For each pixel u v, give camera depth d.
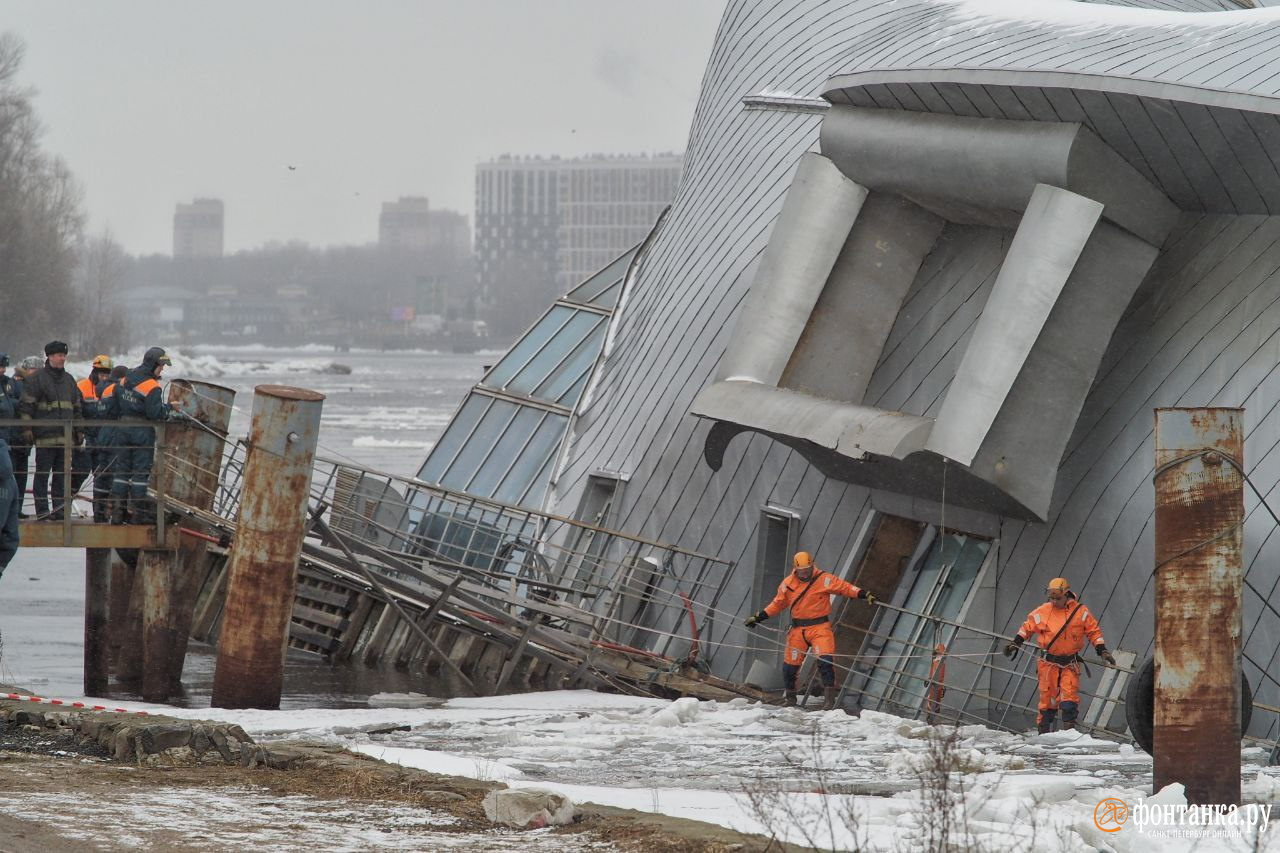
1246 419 49.28
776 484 70.69
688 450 78.62
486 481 94.94
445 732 46.09
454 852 24.36
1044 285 49.97
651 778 36.66
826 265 60.34
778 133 86.50
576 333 99.31
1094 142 49.66
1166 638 31.34
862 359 61.41
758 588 69.88
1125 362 53.97
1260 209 50.69
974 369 50.97
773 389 59.44
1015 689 54.94
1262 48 47.72
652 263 96.50
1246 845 25.64
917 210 61.28
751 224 83.44
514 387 98.81
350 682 70.44
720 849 24.50
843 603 63.28
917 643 60.19
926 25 68.00
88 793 29.11
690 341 83.06
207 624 87.00
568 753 41.72
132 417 62.41
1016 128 51.44
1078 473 54.25
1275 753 43.44
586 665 65.25
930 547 62.41
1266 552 47.28
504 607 72.19
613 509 82.56
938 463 53.59
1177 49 50.22
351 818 27.41
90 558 67.50
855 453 53.50
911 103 55.66
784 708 53.25
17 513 33.50
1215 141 46.97
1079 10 61.88
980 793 29.89
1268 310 50.06
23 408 63.75
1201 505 31.06
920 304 61.84
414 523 95.62
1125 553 51.75
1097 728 48.84
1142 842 26.30
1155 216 51.91
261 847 24.31
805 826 27.08
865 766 39.28
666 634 67.31
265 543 53.59
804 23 92.50
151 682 64.69
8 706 39.44
